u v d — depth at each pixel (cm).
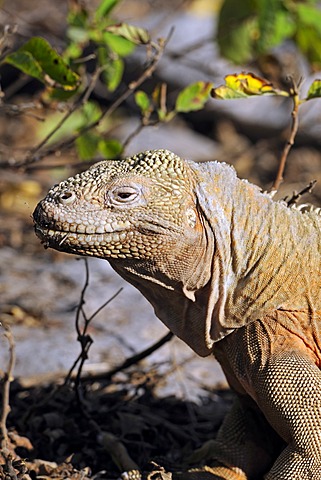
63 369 1111
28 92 1969
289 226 810
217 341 823
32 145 1759
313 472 767
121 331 1238
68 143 1234
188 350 1210
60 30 1972
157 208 771
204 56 1956
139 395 1058
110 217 763
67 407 1005
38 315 1268
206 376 1143
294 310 804
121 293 1357
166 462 908
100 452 954
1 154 1548
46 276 1396
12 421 975
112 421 998
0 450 865
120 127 1864
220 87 939
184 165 797
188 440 991
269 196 830
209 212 789
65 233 759
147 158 793
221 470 868
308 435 770
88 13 1222
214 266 795
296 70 1603
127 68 1938
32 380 1056
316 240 813
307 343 806
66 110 1334
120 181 771
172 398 1062
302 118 1911
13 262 1442
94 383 1084
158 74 1936
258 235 800
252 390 808
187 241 781
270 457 882
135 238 770
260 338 802
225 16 1431
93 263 1460
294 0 1339
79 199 766
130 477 848
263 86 945
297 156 1877
